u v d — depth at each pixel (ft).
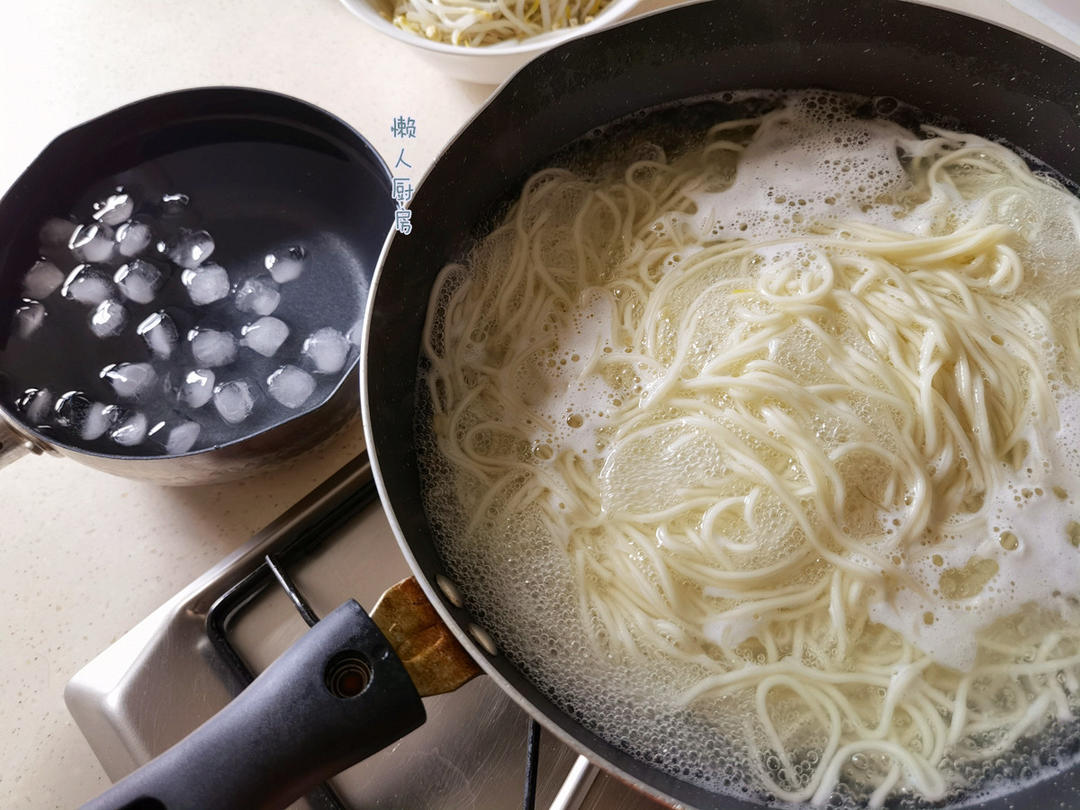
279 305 1.26
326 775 0.75
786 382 1.01
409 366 1.05
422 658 0.79
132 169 1.30
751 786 0.87
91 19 1.50
